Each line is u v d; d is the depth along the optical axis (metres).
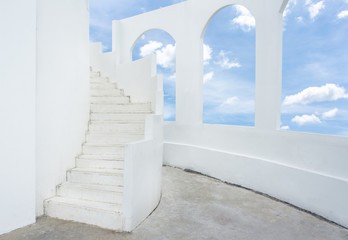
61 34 3.68
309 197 3.66
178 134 6.54
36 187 3.26
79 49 4.11
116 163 3.80
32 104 3.10
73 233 2.86
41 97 3.35
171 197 4.23
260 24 4.59
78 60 4.09
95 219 3.06
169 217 3.41
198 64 5.97
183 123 6.39
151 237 2.83
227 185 4.96
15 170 2.94
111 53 6.04
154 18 6.85
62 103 3.71
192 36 6.09
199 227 3.13
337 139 3.38
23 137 3.01
